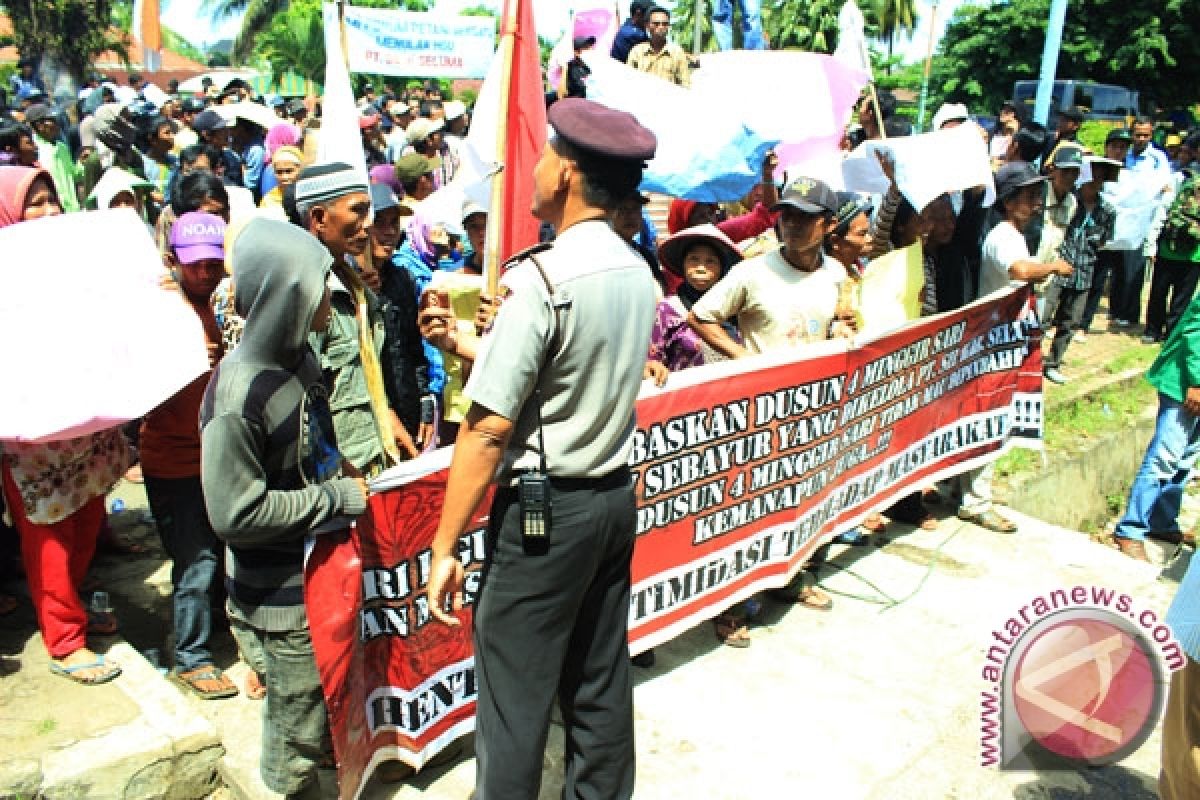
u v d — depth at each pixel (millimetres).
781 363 3814
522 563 2312
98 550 4410
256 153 8477
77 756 2824
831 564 4766
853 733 3385
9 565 3918
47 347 2980
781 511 4027
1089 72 30031
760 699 3568
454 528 2232
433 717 2990
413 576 2840
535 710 2408
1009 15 30719
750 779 3119
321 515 2438
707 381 3545
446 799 2934
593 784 2617
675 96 4602
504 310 2160
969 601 4414
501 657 2389
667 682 3658
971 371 5125
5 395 2916
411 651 2881
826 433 4160
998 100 31672
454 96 29234
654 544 3527
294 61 30719
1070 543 5141
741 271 3928
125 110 7039
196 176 4055
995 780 3174
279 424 2361
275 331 2363
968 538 5160
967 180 4793
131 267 3236
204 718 3084
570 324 2160
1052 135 8586
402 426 3760
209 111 7910
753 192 6113
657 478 3463
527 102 3559
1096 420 7703
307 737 2598
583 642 2543
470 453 2174
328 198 3004
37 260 3094
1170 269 9375
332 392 3002
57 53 28297
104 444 3354
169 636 3826
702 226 4117
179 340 3209
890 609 4312
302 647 2512
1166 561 5559
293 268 2336
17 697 3125
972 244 5434
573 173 2238
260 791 2898
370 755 2789
